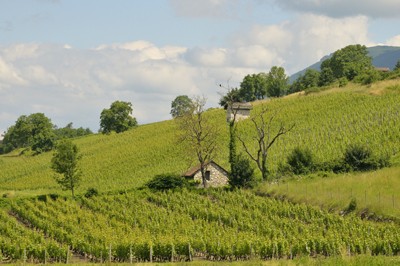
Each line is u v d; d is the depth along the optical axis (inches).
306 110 6190.9
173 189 3944.4
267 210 3186.5
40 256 2469.2
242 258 2429.9
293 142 5012.3
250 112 6545.3
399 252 2354.8
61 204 3654.0
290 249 2388.0
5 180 6599.4
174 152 5900.6
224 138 5807.1
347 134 4813.0
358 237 2475.4
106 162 6215.6
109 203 3695.9
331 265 1831.9
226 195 3627.0
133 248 2445.9
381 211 2864.2
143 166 5728.3
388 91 6289.4
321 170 3934.5
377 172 3513.8
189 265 2052.2
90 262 2476.6
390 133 4478.3
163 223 3002.0
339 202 3085.6
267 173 4087.1
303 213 3031.5
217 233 2704.2
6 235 2913.4
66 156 4151.1
